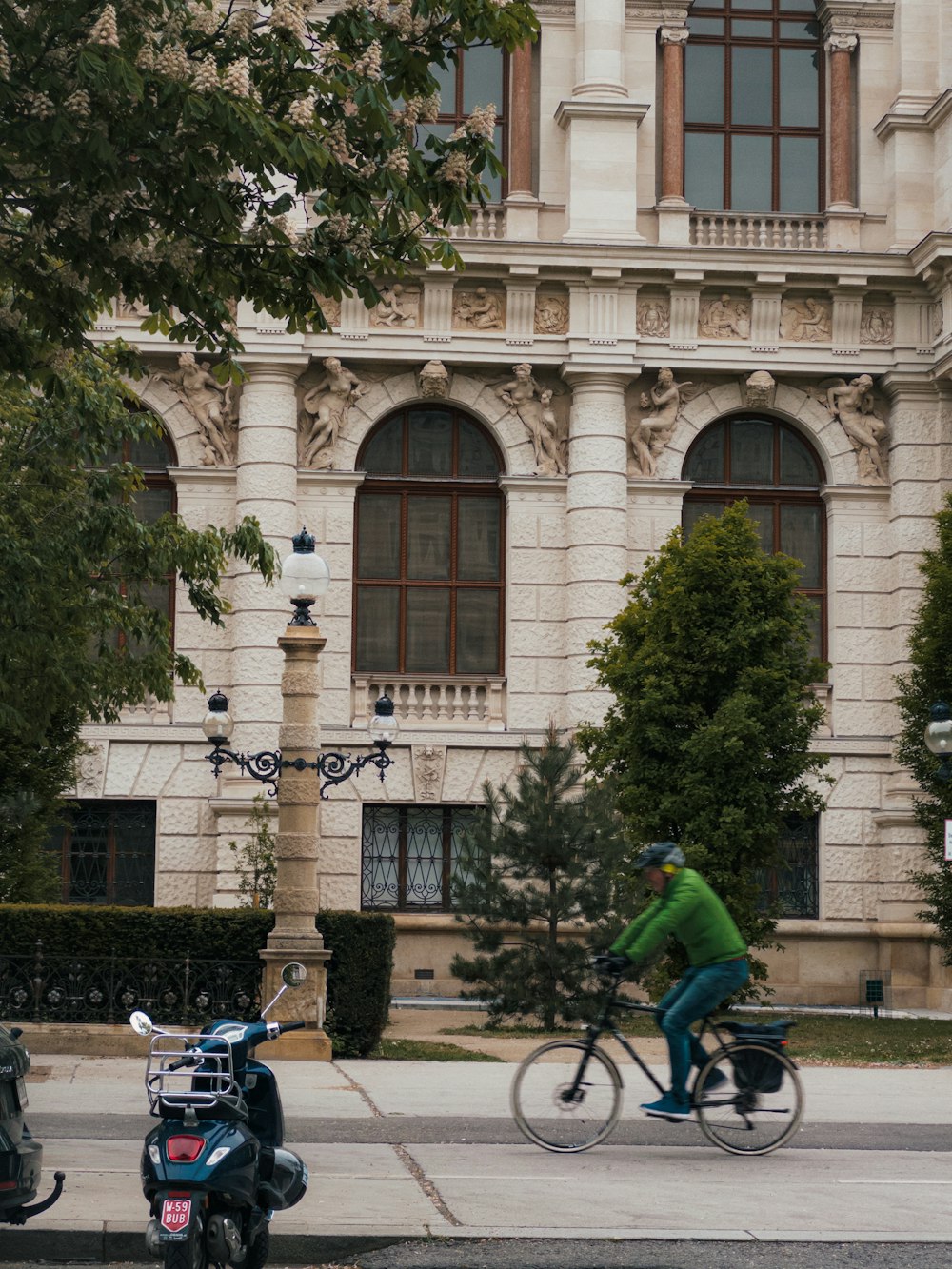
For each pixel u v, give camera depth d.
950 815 27.67
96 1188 10.89
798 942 33.25
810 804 27.45
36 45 12.61
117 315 32.94
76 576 22.14
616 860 24.94
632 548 33.62
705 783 26.59
